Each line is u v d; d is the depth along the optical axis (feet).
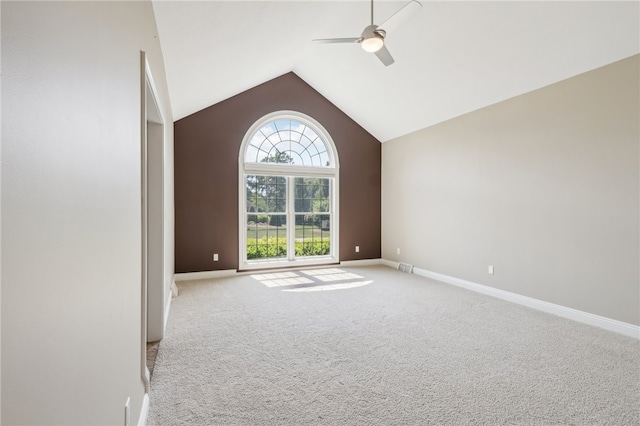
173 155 16.28
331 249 20.66
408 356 8.11
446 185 16.39
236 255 17.92
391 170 20.61
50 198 2.17
